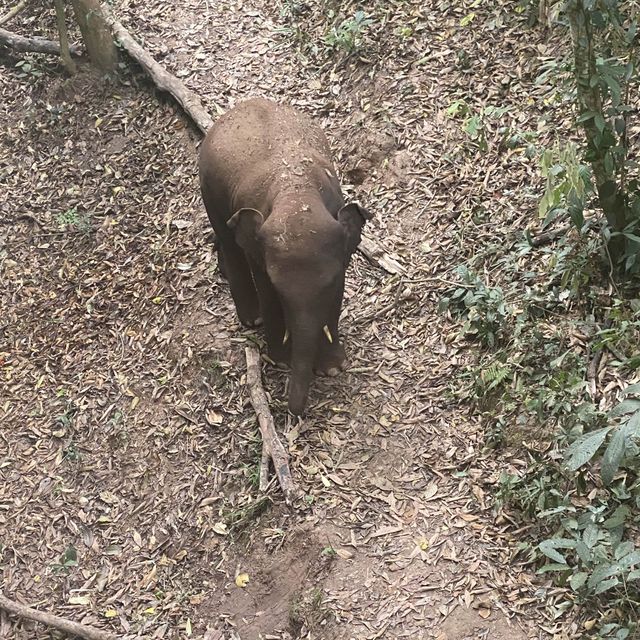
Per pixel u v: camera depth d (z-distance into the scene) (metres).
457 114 7.30
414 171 7.16
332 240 5.11
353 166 7.52
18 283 7.68
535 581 4.66
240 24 9.20
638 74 6.19
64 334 7.16
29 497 6.17
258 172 5.62
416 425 5.60
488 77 7.45
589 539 4.30
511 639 4.46
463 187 6.84
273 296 5.58
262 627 4.98
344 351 5.96
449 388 5.71
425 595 4.76
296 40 8.80
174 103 8.66
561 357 5.27
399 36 8.12
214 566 5.41
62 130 8.89
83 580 5.63
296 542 5.20
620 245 5.49
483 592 4.70
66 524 5.96
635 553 4.06
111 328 7.08
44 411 6.66
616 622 4.29
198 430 6.10
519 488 4.98
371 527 5.15
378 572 4.92
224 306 6.79
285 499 5.38
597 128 4.95
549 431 5.12
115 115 8.85
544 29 7.42
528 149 6.30
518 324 5.65
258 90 8.50
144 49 9.05
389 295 6.40
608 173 5.19
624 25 6.50
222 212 6.03
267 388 6.07
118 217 7.96
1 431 6.61
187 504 5.77
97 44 8.97
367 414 5.72
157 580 5.49
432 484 5.28
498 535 4.92
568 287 5.68
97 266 7.60
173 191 7.99
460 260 6.41
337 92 8.17
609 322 5.40
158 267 7.36
